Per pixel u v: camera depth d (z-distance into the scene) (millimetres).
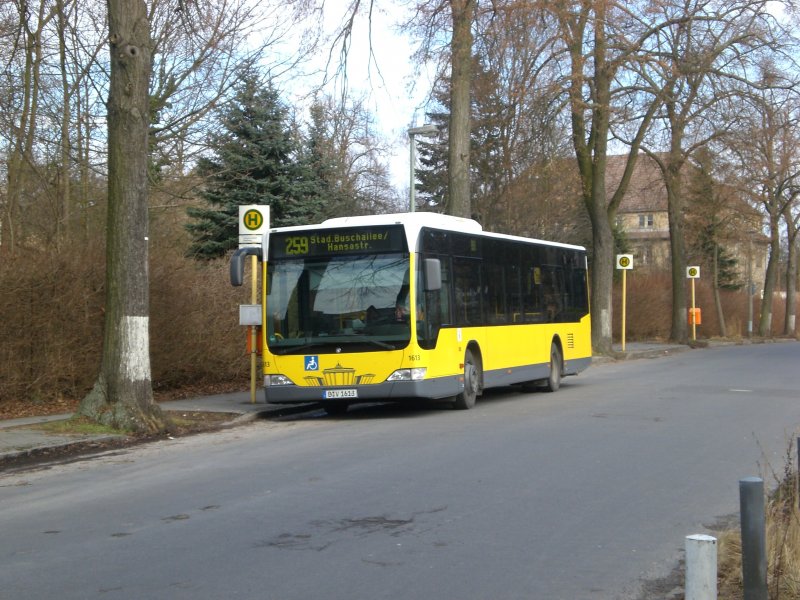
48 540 6984
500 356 16781
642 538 6820
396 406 16703
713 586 4266
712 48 26531
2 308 14516
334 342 14062
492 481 8930
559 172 27000
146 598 5480
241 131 27375
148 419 12758
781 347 40406
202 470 9969
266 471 9734
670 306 45906
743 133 29984
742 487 4660
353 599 5414
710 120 28906
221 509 7906
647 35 26266
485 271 16469
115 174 12812
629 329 42969
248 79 21422
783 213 52688
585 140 29453
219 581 5801
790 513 5922
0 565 6277
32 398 15297
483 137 26562
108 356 12867
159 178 21875
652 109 29109
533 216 36219
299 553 6438
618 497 8211
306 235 14438
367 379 13914
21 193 20031
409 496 8266
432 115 33750
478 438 11828
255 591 5582
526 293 18250
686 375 22859
